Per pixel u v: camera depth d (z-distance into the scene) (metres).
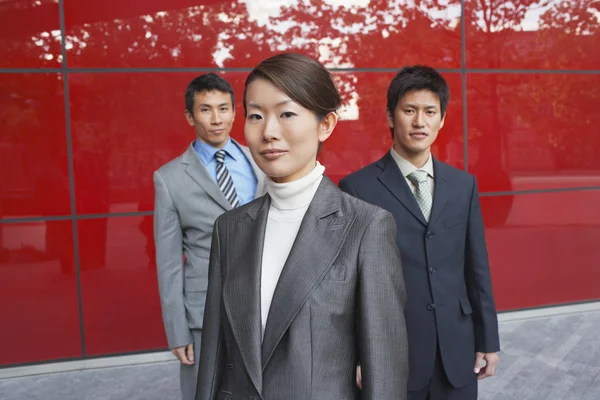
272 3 4.97
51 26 4.60
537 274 5.75
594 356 4.67
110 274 4.81
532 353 4.77
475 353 2.44
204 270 2.81
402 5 5.25
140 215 4.83
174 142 4.85
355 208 1.47
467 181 2.44
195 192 2.82
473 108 5.48
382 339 1.38
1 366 4.65
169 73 4.80
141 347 4.88
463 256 2.43
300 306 1.36
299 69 1.35
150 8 4.73
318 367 1.35
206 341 1.58
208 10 4.84
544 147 5.68
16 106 4.59
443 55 5.38
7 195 4.61
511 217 5.65
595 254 5.88
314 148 1.41
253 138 1.39
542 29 5.60
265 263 1.48
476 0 5.42
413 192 2.41
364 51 5.20
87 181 4.73
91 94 4.70
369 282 1.39
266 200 1.57
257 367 1.37
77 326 4.77
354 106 5.20
